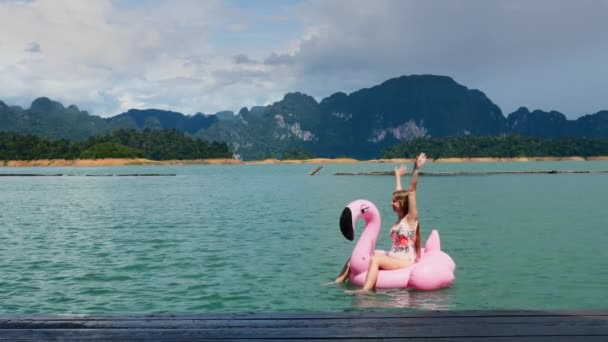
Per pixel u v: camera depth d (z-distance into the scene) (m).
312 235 15.57
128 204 28.83
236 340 4.13
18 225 18.83
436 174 72.19
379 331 4.33
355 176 74.00
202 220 20.08
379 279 8.60
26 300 8.14
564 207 24.98
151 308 7.66
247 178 71.69
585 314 4.79
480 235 15.44
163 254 12.30
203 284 9.13
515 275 9.71
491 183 49.59
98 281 9.46
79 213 23.58
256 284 9.09
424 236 15.44
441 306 7.55
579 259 11.34
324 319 4.68
